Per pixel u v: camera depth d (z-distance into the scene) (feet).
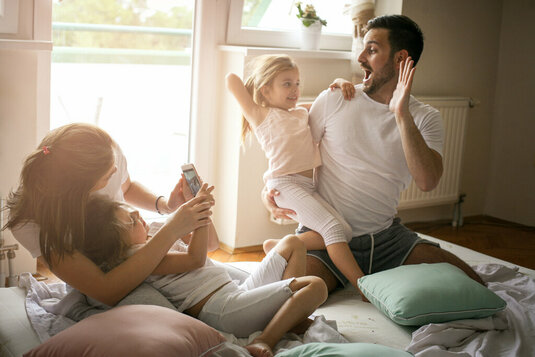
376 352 4.69
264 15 10.91
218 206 11.17
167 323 4.50
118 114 10.43
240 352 4.81
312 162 7.62
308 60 11.14
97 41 9.84
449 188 12.94
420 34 7.54
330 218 7.15
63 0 9.37
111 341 4.19
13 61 8.38
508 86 13.50
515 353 5.46
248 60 10.11
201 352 4.46
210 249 6.23
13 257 8.13
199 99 10.57
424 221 13.47
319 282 5.59
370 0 11.01
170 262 5.47
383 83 7.51
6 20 8.29
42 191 4.94
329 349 4.69
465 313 5.93
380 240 7.43
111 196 6.07
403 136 6.93
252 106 7.70
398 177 7.50
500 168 13.87
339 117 7.57
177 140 10.91
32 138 8.70
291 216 7.54
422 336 5.61
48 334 5.06
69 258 4.95
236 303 5.39
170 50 10.44
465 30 12.78
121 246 5.21
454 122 12.65
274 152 7.57
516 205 13.65
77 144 5.00
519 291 7.03
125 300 5.16
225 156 10.85
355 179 7.48
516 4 13.15
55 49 9.51
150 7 10.09
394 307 5.95
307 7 10.94
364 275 7.13
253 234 11.04
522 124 13.34
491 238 12.53
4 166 8.57
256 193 10.89
